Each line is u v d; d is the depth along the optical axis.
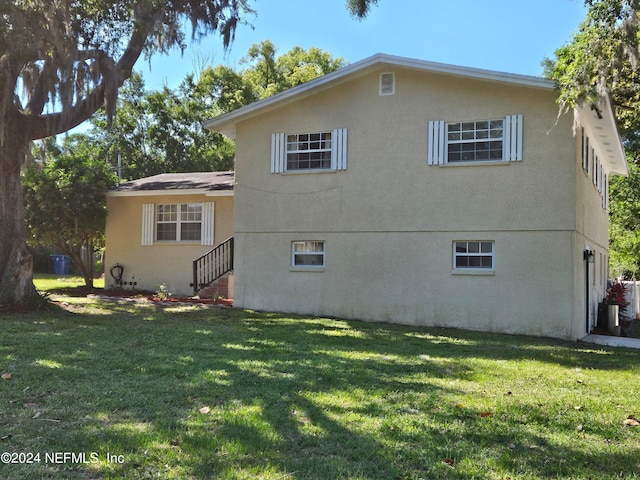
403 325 11.51
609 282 18.41
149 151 34.69
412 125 11.86
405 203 11.86
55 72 10.92
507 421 4.60
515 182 11.01
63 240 17.44
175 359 6.77
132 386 5.36
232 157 35.16
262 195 13.09
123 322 10.27
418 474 3.41
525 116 10.96
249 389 5.34
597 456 3.85
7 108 11.26
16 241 11.87
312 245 12.77
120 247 17.59
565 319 10.56
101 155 32.91
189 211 16.98
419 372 6.50
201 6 12.15
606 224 17.89
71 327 9.36
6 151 11.66
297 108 12.84
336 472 3.40
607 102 10.11
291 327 10.36
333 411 4.68
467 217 11.35
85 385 5.34
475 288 11.27
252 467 3.43
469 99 11.41
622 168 18.00
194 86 35.12
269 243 12.99
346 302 12.27
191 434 3.97
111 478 3.22
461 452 3.81
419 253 11.72
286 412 4.60
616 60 8.52
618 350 9.38
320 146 12.70
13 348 7.20
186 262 16.77
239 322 10.83
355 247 12.25
